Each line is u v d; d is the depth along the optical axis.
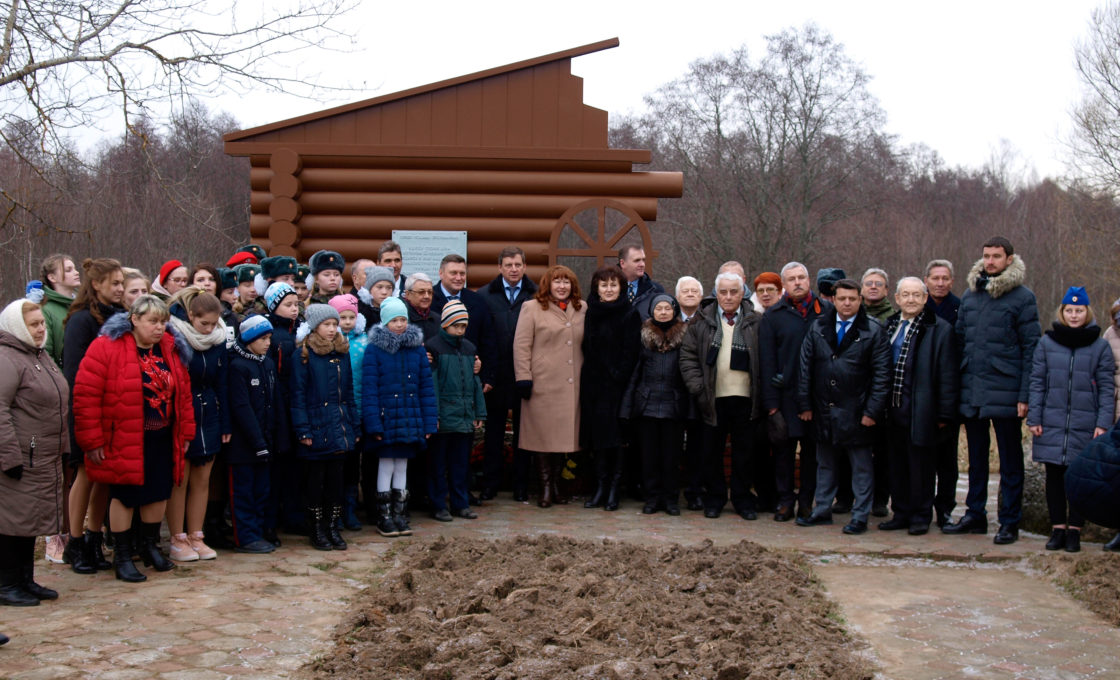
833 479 7.54
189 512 6.22
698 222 34.22
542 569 5.82
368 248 9.98
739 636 4.68
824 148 33.25
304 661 4.33
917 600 5.57
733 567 5.88
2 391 4.90
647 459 7.98
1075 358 6.73
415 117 9.96
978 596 5.68
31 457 5.02
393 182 9.91
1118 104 24.48
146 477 5.64
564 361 8.12
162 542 6.63
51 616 4.89
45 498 5.08
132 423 5.46
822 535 7.20
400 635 4.63
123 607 5.06
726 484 8.54
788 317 7.70
